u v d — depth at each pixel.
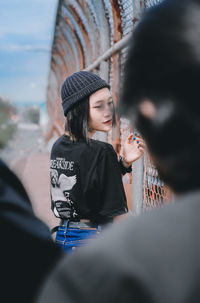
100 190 1.67
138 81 0.54
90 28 5.46
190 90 0.50
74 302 0.44
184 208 0.47
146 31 0.52
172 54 0.49
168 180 0.58
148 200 3.12
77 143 1.69
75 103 1.70
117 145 4.02
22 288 0.73
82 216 1.70
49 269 0.75
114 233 0.47
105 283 0.42
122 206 1.67
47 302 0.46
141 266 0.42
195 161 0.52
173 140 0.53
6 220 0.72
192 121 0.51
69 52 8.80
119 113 0.61
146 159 3.12
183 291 0.41
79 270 0.45
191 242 0.43
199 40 0.48
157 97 0.53
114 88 3.99
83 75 1.71
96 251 0.45
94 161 1.65
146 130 0.57
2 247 0.72
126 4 3.39
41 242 0.75
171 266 0.42
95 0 4.43
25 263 0.73
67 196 1.71
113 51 3.82
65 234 1.72
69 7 6.18
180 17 0.50
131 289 0.41
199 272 0.42
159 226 0.45
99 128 1.76
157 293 0.41
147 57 0.52
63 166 1.71
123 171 1.87
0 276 0.72
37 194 7.77
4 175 0.81
